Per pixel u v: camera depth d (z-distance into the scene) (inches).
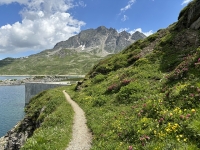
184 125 474.0
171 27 1812.3
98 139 692.1
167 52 1424.7
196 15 1449.3
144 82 1103.0
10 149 1702.8
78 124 926.4
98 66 2220.7
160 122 544.1
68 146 687.7
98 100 1194.0
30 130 1697.8
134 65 1509.6
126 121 686.5
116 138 625.9
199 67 719.1
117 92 1213.1
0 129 2374.5
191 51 1210.0
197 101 535.2
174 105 579.2
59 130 815.7
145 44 1892.2
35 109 1894.7
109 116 860.6
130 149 514.6
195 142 417.7
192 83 623.8
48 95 2085.4
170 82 832.9
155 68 1279.5
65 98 1690.5
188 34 1417.3
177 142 439.2
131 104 914.1
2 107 3602.4
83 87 1891.0
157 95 745.0
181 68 826.8
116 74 1646.2
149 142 500.7
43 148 649.6
